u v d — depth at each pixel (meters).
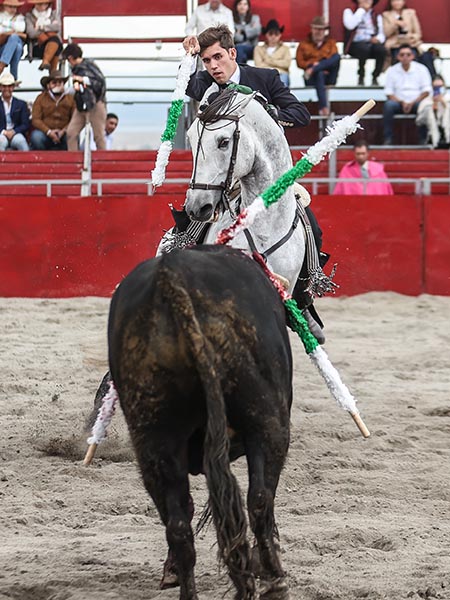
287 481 9.77
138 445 5.69
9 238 22.45
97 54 27.52
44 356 16.19
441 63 27.17
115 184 24.75
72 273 22.52
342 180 23.22
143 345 5.54
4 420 12.16
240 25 25.67
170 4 27.44
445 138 26.25
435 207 22.89
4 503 9.09
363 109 7.56
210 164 8.53
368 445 11.16
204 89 9.64
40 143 25.27
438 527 8.38
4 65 25.94
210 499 5.20
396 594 6.83
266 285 6.11
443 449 11.10
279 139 8.84
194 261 5.76
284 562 7.50
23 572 7.27
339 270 22.81
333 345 17.50
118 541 8.02
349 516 8.77
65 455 10.80
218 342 5.55
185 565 5.51
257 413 5.70
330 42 25.98
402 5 26.50
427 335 18.47
